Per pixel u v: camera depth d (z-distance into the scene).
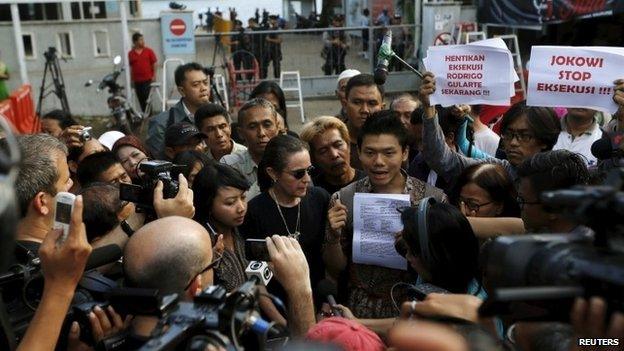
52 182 1.89
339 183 3.49
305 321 1.81
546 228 2.05
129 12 13.20
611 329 0.95
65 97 10.88
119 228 2.21
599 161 2.61
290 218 2.93
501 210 2.45
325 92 12.72
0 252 0.84
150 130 5.24
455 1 11.68
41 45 11.81
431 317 1.29
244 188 2.58
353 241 2.60
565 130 3.55
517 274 1.10
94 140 3.71
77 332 1.56
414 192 2.69
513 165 3.07
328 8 18.77
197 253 1.58
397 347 1.08
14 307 1.67
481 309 1.08
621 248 1.01
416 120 3.73
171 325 1.25
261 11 25.59
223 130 4.20
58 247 1.45
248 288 1.29
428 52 3.23
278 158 2.82
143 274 1.54
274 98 5.00
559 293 0.99
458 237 1.88
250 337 1.27
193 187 2.60
